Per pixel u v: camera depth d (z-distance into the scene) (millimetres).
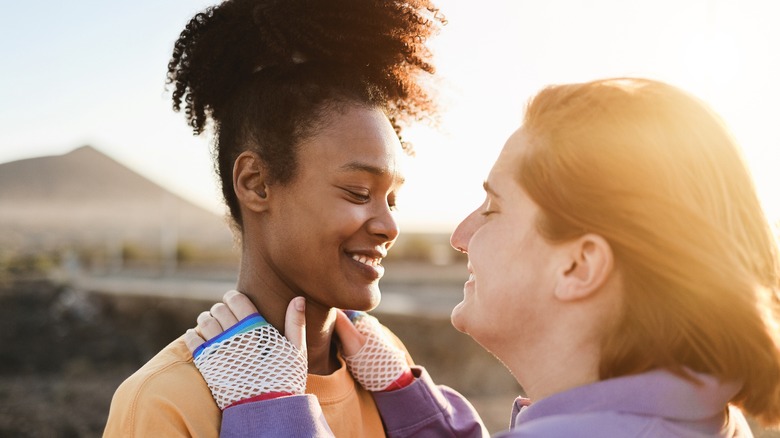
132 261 49781
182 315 21359
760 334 1135
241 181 1673
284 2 1689
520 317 1292
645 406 1114
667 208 1146
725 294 1127
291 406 1455
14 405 14359
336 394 1697
